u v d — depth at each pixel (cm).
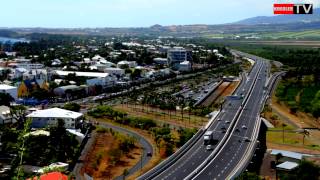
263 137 16900
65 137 13700
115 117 19862
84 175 12119
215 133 15850
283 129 18112
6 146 12450
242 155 13088
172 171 11712
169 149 14775
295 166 12862
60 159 12888
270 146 15588
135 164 13338
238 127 16900
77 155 13825
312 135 17475
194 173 11219
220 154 13200
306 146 15625
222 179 10950
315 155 14425
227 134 15612
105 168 12838
